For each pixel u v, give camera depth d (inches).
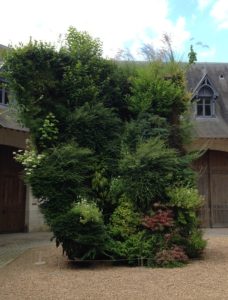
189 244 372.5
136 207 370.9
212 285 269.9
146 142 386.6
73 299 241.8
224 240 510.3
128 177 369.4
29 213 685.9
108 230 366.0
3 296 250.5
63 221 343.9
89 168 375.2
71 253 354.0
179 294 248.8
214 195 737.0
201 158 738.2
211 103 774.5
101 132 392.2
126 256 352.5
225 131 734.5
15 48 386.9
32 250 454.0
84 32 415.2
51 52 391.2
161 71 419.5
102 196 379.2
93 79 402.0
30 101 379.6
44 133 375.6
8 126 574.6
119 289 263.6
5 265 361.4
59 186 360.8
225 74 876.6
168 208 369.1
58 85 392.2
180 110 416.2
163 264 342.3
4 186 666.2
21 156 373.4
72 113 386.3
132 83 416.8
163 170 371.6
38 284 281.7
